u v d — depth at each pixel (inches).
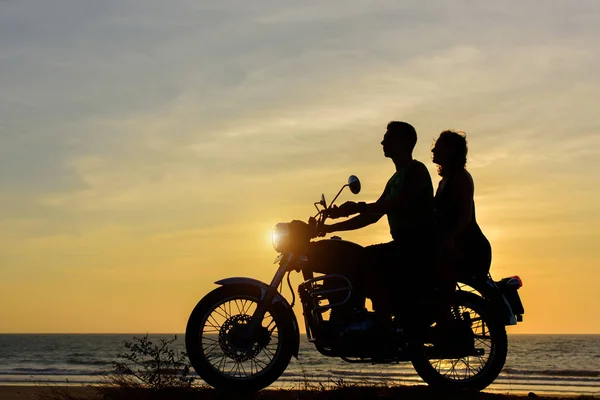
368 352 243.9
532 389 566.3
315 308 242.8
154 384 262.7
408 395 251.3
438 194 265.3
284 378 604.1
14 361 1860.2
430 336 249.6
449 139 263.4
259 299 239.8
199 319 238.7
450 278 250.2
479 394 256.4
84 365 1502.2
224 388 238.7
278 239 241.8
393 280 247.3
